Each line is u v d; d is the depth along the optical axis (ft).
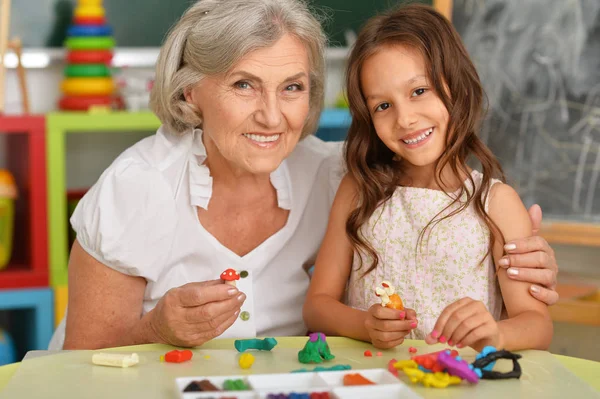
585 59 7.94
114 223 4.30
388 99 4.45
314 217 4.95
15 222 8.29
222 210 4.66
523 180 8.11
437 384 3.05
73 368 3.29
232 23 4.10
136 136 9.41
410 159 4.48
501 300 4.50
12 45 8.16
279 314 4.77
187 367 3.33
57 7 8.85
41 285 7.91
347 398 2.87
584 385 3.12
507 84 8.14
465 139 4.55
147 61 9.15
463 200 4.49
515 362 3.25
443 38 4.45
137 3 9.08
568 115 7.98
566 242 7.89
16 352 8.66
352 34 9.64
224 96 4.22
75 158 9.22
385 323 3.66
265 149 4.29
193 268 4.60
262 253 4.68
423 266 4.51
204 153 4.57
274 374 3.04
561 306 7.36
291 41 4.23
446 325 3.49
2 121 7.68
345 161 4.91
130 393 2.97
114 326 4.33
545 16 8.02
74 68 8.29
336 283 4.69
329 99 9.80
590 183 7.94
